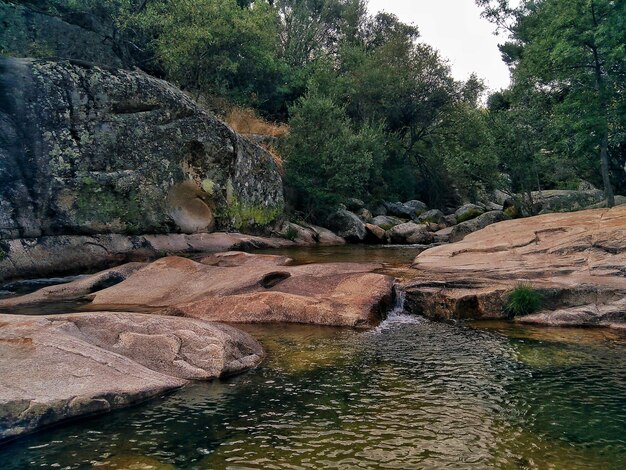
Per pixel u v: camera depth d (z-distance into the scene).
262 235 23.48
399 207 36.38
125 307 10.87
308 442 5.04
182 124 19.47
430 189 44.00
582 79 23.16
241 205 22.06
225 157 21.11
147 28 28.55
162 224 18.06
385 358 7.77
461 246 14.76
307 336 8.96
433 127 42.62
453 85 40.41
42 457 4.71
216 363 6.89
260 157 23.78
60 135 16.03
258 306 10.14
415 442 5.04
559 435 5.20
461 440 5.08
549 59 22.84
